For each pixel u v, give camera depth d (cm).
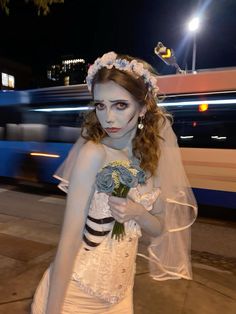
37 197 797
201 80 657
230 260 443
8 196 801
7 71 2897
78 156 120
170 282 340
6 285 317
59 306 117
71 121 801
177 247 161
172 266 161
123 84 113
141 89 119
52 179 834
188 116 673
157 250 162
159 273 169
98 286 127
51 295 117
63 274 117
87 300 128
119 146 129
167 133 145
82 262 126
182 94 675
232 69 671
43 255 400
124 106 116
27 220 579
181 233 162
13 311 273
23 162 879
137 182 123
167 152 143
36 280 329
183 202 149
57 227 538
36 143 853
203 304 304
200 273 376
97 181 118
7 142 901
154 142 135
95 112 128
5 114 898
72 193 118
